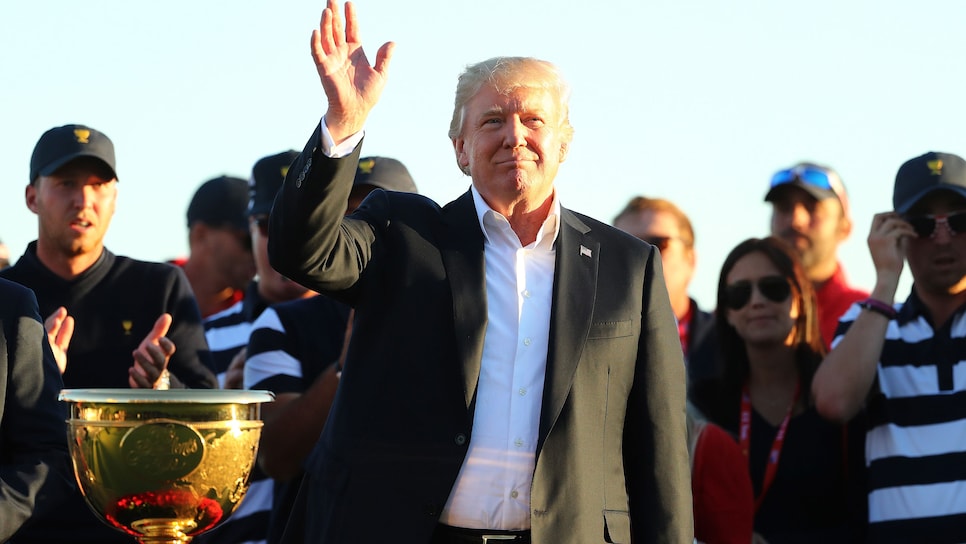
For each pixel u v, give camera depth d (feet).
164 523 27.17
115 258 47.83
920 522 46.16
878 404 47.85
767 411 48.62
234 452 27.35
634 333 32.96
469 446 30.71
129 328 46.60
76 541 42.57
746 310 48.91
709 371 59.72
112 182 47.19
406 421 30.78
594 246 33.65
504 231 32.89
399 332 31.42
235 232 62.44
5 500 32.22
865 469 47.60
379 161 50.26
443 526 30.83
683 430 33.65
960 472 46.19
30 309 35.63
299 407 44.06
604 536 31.50
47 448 34.32
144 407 26.86
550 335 31.81
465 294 31.63
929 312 48.83
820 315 59.82
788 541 46.11
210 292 62.69
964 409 46.88
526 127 32.60
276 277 54.39
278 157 55.31
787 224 60.75
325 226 29.35
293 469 44.47
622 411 32.76
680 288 59.98
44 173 46.16
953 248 48.24
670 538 32.48
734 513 41.88
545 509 30.58
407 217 32.94
